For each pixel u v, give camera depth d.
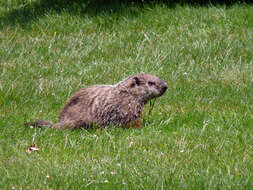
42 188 7.83
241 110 12.46
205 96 13.64
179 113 12.27
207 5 22.30
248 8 21.55
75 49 18.25
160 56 17.14
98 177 8.28
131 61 16.70
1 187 7.85
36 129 10.89
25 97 13.30
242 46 17.98
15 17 22.38
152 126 11.24
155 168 8.64
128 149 9.73
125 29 20.14
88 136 10.61
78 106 11.45
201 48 17.69
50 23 21.02
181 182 7.96
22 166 8.77
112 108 11.23
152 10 21.38
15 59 16.92
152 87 11.40
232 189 7.68
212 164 8.88
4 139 10.27
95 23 20.81
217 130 10.83
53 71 15.91
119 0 22.98
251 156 9.41
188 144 9.97
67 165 8.87
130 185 7.96
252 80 14.84
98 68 16.06
